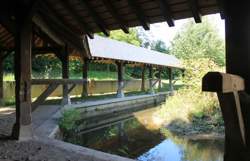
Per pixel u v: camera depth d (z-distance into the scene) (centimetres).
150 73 2041
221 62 2692
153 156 655
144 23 489
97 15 521
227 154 174
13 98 1284
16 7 492
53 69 2103
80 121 1047
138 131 931
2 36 1005
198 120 959
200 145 738
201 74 1174
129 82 2162
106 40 1870
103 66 2628
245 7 190
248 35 189
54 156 420
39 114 850
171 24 466
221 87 143
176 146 739
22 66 499
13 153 426
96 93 1752
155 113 1291
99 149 707
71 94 1571
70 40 770
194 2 409
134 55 1862
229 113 167
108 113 1324
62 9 550
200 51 2816
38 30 855
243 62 189
